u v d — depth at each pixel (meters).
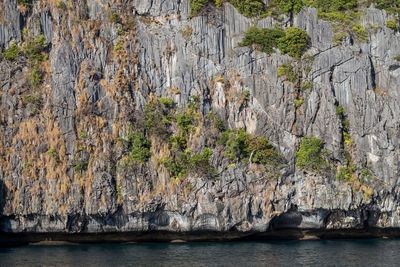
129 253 86.88
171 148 102.31
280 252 87.88
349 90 108.81
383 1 115.88
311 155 103.00
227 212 99.69
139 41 107.56
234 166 101.12
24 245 96.75
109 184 98.25
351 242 99.75
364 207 103.62
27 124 99.69
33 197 96.88
